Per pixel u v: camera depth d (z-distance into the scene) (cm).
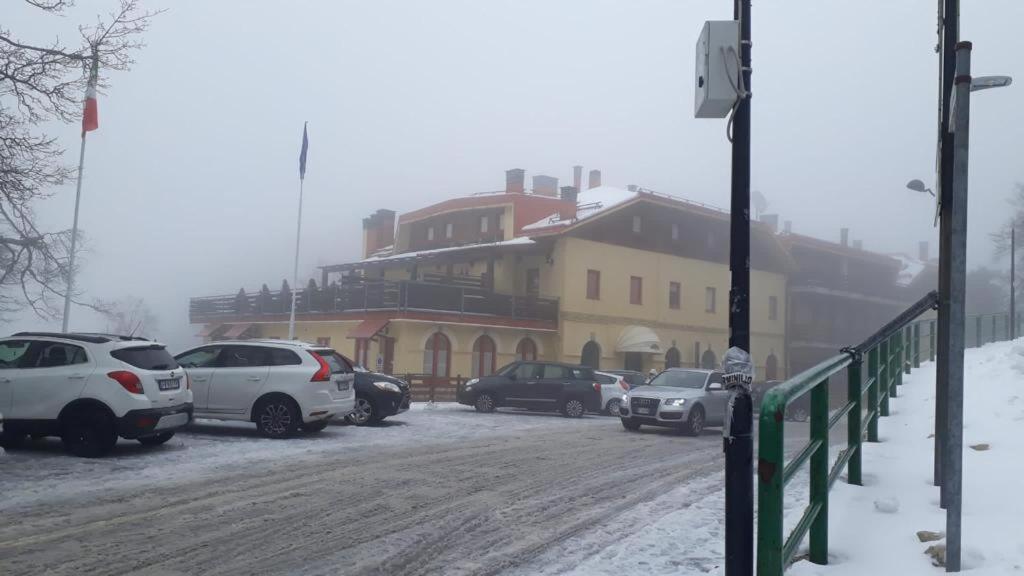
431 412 2308
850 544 505
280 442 1359
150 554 652
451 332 3350
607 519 818
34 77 1484
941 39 721
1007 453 718
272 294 4150
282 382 1411
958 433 426
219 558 646
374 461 1192
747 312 456
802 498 783
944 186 693
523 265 3888
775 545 359
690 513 829
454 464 1189
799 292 4909
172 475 1016
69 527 734
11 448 1175
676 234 4241
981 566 429
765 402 368
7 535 702
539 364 2439
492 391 2411
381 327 3181
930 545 476
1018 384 994
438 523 788
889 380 1122
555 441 1570
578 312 3691
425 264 4234
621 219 3950
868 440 920
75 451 1129
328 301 3684
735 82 464
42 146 1495
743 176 467
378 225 5303
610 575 592
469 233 4328
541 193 4675
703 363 4316
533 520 809
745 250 461
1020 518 513
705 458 1353
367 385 1739
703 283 4359
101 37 1548
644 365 4016
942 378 669
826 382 479
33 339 1168
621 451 1429
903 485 668
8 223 1956
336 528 756
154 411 1147
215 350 1469
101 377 1123
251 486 958
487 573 617
